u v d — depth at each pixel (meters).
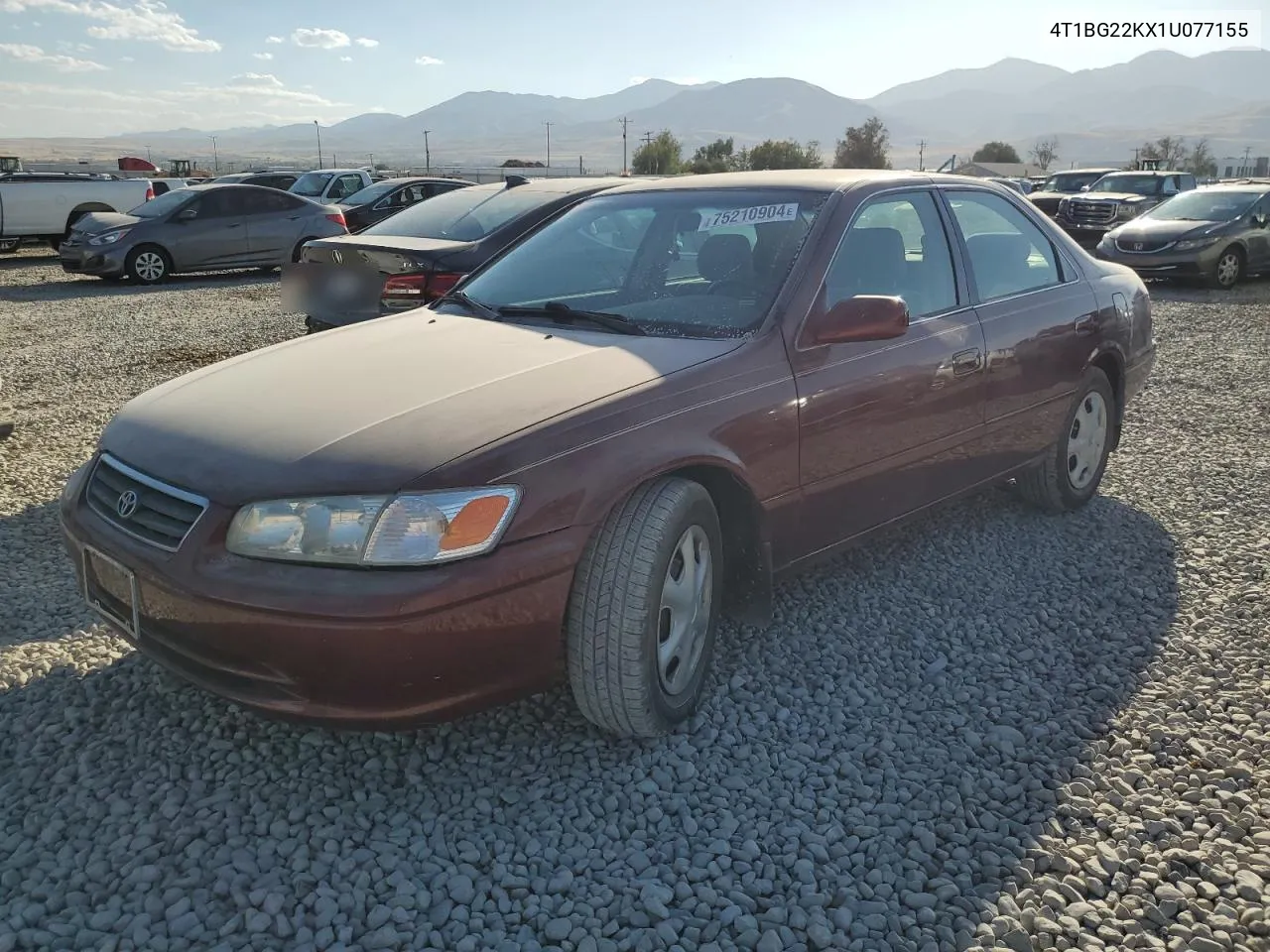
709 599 3.20
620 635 2.79
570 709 3.27
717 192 4.04
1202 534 4.93
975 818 2.76
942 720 3.27
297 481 2.57
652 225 4.00
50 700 3.30
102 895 2.40
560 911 2.38
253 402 2.99
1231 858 2.59
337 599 2.45
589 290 3.86
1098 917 2.38
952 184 4.43
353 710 2.55
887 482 3.83
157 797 2.78
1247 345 10.50
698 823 2.72
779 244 3.66
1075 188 30.56
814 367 3.43
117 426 3.13
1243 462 6.14
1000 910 2.40
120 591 2.84
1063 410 4.82
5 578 4.30
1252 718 3.26
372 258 6.79
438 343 3.42
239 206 17.12
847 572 4.43
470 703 2.65
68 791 2.80
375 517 2.50
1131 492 5.59
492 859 2.57
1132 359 5.32
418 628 2.47
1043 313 4.59
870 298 3.35
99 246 16.03
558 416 2.79
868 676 3.53
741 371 3.23
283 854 2.56
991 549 4.70
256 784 2.85
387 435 2.68
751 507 3.28
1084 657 3.69
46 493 5.52
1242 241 16.16
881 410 3.67
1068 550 4.70
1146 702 3.37
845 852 2.61
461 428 2.70
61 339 10.91
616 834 2.67
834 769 2.98
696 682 3.19
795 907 2.39
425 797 2.81
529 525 2.63
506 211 7.34
